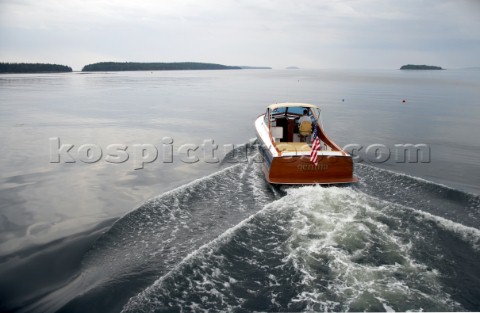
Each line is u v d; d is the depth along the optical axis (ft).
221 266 14.92
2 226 21.18
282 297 13.19
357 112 79.66
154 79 286.25
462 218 20.39
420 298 13.08
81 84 192.95
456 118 70.18
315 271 14.74
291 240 17.11
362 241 16.99
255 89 171.94
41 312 12.98
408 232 17.70
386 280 14.15
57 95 122.01
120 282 14.28
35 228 20.85
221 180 27.50
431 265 15.14
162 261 16.03
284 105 37.29
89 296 13.30
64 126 59.41
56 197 26.37
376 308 12.57
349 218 19.24
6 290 14.49
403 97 122.42
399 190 24.85
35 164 35.94
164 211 21.43
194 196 23.91
